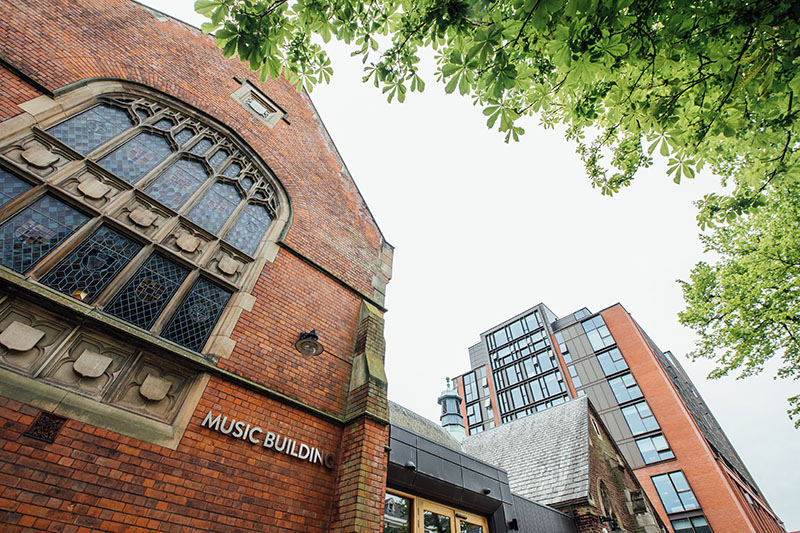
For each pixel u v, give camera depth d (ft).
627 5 9.46
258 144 24.53
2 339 11.16
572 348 138.31
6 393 10.58
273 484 14.34
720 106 12.39
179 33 24.07
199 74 23.65
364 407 17.92
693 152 14.35
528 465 46.65
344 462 16.63
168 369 14.28
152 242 16.33
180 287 16.46
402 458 21.44
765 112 13.84
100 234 15.10
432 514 22.63
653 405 106.52
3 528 9.07
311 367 18.72
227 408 14.64
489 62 11.25
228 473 13.44
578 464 39.73
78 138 16.29
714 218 21.09
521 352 161.07
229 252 19.15
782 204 30.58
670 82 12.34
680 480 89.92
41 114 15.26
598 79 13.32
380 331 22.95
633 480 47.26
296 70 15.06
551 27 10.41
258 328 17.63
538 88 13.61
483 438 66.44
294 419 16.44
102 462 11.24
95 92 17.76
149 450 12.21
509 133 11.90
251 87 26.45
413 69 13.37
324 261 23.56
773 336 32.60
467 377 180.86
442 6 11.64
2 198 13.14
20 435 10.30
